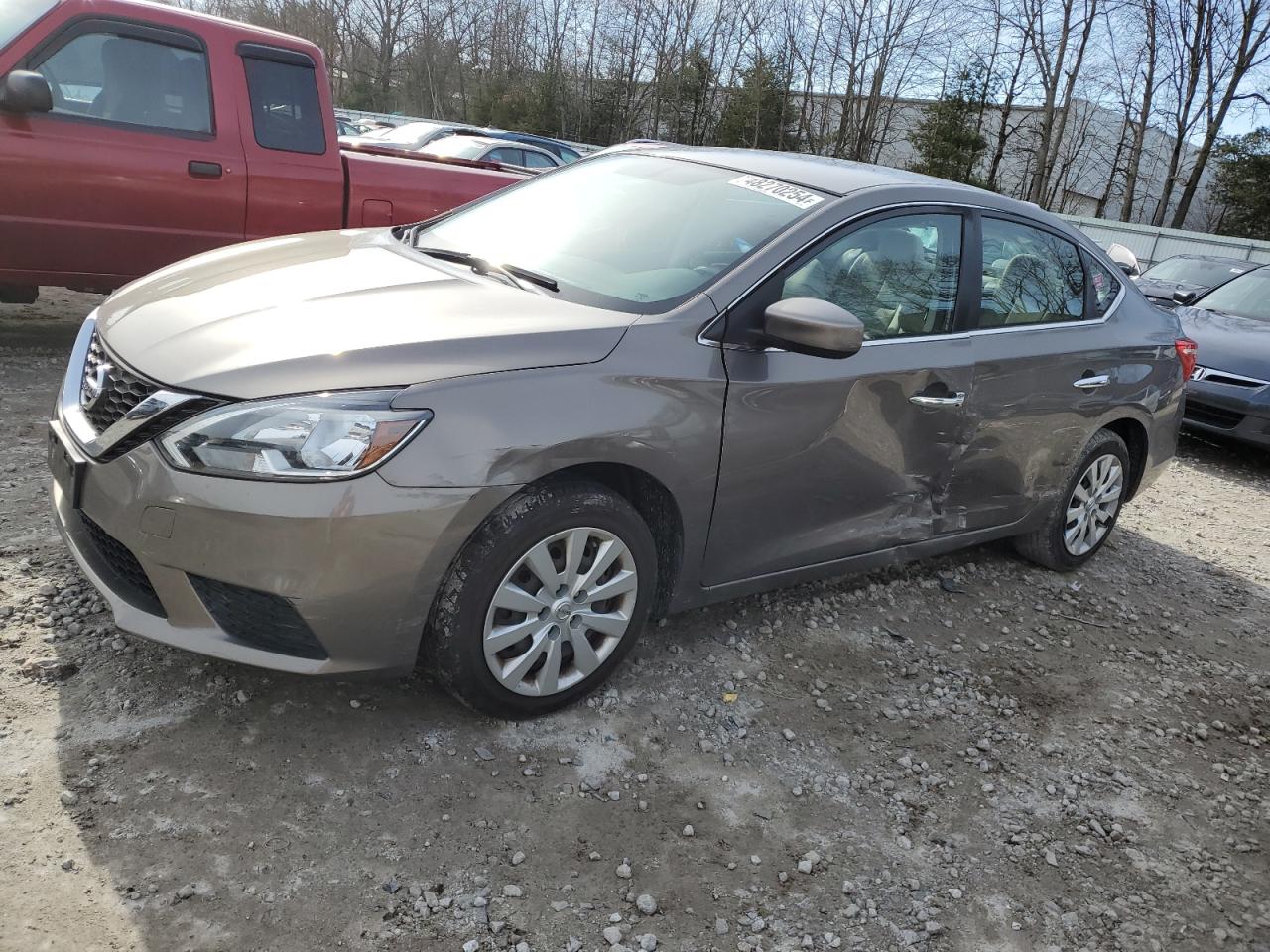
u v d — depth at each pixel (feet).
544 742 9.18
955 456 12.41
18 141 16.43
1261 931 8.55
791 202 11.09
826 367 10.51
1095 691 12.25
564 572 9.00
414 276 10.09
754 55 134.72
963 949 7.78
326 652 8.05
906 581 14.28
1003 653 12.78
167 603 7.91
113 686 8.87
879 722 10.65
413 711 9.27
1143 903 8.66
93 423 8.50
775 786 9.25
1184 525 19.79
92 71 17.20
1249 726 12.07
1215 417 25.35
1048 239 13.88
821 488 10.92
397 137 45.39
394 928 6.96
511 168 23.97
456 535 8.07
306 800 7.95
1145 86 116.16
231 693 9.05
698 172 12.07
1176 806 10.17
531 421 8.30
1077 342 13.80
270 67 18.99
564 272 10.53
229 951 6.53
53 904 6.59
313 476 7.56
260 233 19.22
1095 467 15.11
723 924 7.54
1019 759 10.49
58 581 10.39
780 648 11.71
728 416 9.70
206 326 8.64
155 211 17.95
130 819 7.43
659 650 11.10
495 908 7.28
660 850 8.17
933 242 11.99
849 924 7.80
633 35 139.23
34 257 17.21
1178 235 69.87
